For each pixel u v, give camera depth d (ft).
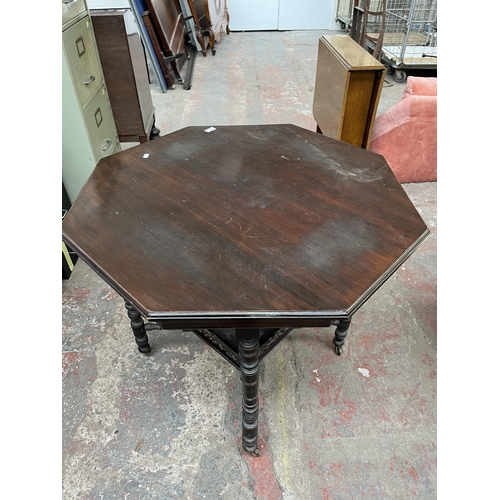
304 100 12.33
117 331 5.23
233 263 2.91
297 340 5.08
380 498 3.58
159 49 12.40
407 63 13.16
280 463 3.84
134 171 4.11
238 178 3.95
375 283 2.72
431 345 5.01
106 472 3.79
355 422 4.17
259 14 19.65
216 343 3.96
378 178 3.91
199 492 3.64
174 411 4.30
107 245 3.13
